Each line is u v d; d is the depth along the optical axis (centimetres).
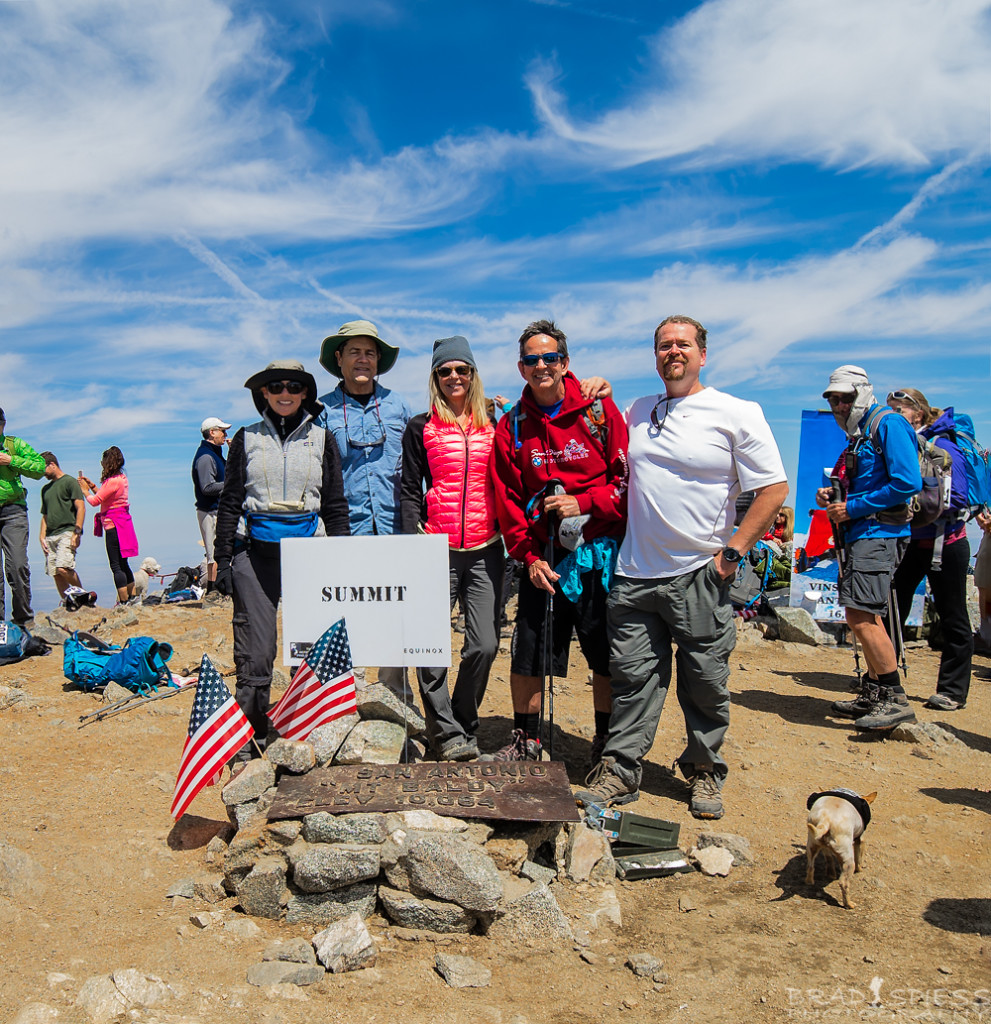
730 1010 301
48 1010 275
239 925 342
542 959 331
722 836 423
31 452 928
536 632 487
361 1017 290
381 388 550
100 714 612
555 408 473
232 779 405
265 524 483
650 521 457
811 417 941
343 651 439
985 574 873
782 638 934
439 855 342
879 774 536
